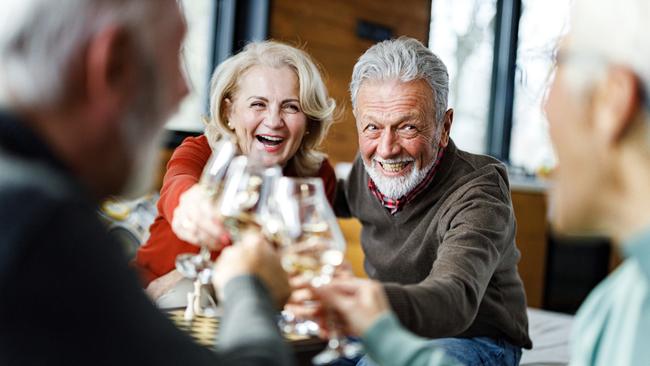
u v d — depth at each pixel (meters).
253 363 0.98
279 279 1.18
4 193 0.79
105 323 0.81
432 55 2.04
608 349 1.02
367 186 2.21
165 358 0.86
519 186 5.09
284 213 1.35
